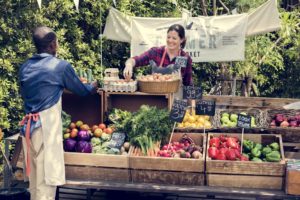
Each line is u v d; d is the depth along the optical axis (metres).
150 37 6.89
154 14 7.85
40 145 3.89
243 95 8.08
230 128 4.52
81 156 4.11
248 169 3.88
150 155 4.08
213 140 4.26
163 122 4.28
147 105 4.50
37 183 3.94
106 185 4.00
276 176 3.87
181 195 4.83
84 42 7.24
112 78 4.52
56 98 3.93
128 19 7.05
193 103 4.87
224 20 6.80
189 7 8.30
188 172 3.96
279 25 6.91
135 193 4.86
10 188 4.52
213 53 6.83
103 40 7.49
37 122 3.88
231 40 6.79
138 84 4.58
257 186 3.90
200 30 6.81
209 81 8.39
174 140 4.45
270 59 7.70
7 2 6.03
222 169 3.91
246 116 4.16
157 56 4.87
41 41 4.00
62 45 6.61
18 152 4.41
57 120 3.94
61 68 3.93
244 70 7.66
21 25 6.24
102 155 4.07
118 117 4.45
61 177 3.96
